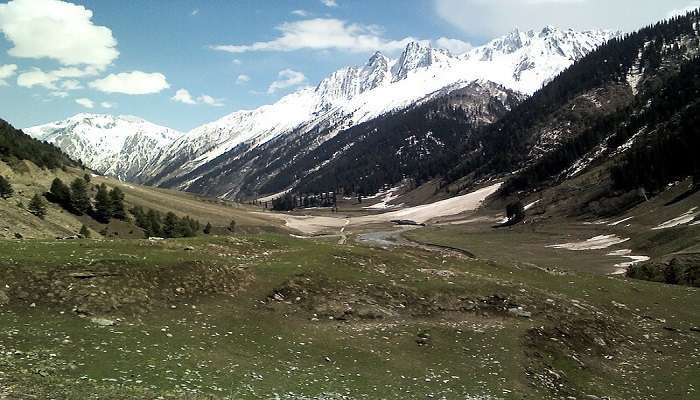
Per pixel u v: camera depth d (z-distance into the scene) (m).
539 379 29.83
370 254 46.09
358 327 33.25
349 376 26.72
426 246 140.25
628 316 42.88
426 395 25.81
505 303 39.00
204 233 156.38
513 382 28.81
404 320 35.22
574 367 32.44
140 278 31.58
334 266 41.25
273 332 30.52
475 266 50.50
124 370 21.95
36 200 109.81
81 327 25.80
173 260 34.50
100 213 135.00
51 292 28.17
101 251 34.44
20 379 18.70
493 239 146.62
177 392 20.39
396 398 24.84
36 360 21.30
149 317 28.72
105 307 28.20
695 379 32.88
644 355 36.25
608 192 153.75
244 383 23.28
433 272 43.91
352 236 179.88
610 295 47.44
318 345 29.98
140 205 165.62
